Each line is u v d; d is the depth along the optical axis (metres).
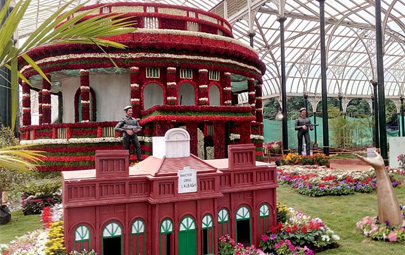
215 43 17.78
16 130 24.64
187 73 17.25
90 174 5.29
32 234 6.67
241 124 14.55
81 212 4.90
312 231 6.20
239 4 29.73
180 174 5.17
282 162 18.94
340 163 24.72
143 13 17.48
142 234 5.17
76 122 17.58
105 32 4.05
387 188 7.00
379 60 15.80
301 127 19.41
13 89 3.65
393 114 53.06
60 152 16.11
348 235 7.12
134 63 16.25
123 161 5.15
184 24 18.48
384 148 15.67
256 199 5.86
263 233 5.92
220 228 5.61
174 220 5.09
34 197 9.80
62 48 16.23
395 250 6.09
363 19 32.53
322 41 19.77
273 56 39.69
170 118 13.14
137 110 16.14
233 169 5.69
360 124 38.69
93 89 18.45
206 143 16.83
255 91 23.22
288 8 30.56
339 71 46.16
